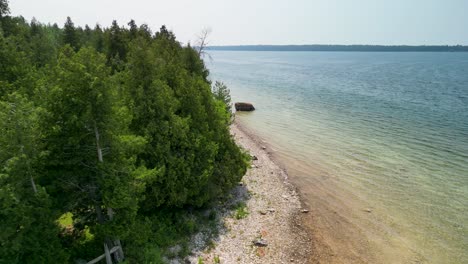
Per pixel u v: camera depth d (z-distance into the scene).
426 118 56.84
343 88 96.44
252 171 34.28
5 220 12.61
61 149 15.15
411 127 51.03
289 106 68.69
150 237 20.22
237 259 20.59
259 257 21.03
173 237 21.38
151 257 18.62
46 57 43.28
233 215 25.42
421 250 22.33
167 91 23.05
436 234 23.98
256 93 86.75
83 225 17.22
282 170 35.03
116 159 16.66
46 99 14.77
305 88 96.56
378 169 35.12
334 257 21.64
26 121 12.98
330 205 27.98
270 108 66.75
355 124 53.28
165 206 23.16
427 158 38.00
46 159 14.85
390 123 53.62
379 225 25.11
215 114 28.11
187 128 23.08
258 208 26.91
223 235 22.77
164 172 20.50
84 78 14.26
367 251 22.28
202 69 46.12
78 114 14.82
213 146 24.58
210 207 25.72
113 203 15.09
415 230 24.45
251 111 63.75
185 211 24.14
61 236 17.44
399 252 22.17
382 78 127.44
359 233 24.17
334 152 40.38
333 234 24.03
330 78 127.38
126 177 16.22
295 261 21.03
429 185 31.31
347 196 29.48
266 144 43.47
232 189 29.45
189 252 20.41
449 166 35.62
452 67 192.88
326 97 79.69
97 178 15.65
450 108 65.50
